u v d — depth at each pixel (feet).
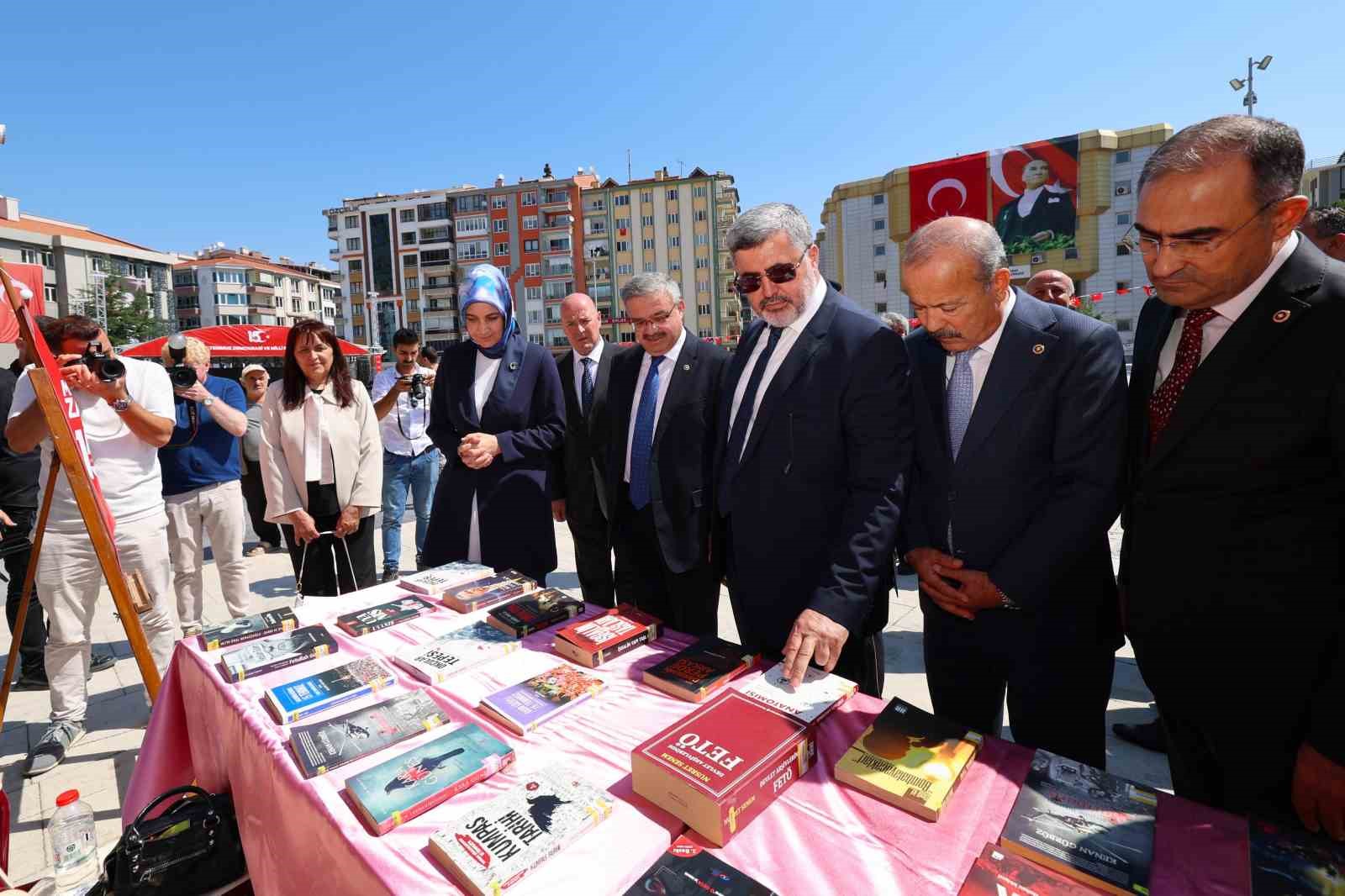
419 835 3.14
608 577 10.25
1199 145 3.60
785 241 5.38
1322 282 3.82
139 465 9.04
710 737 3.52
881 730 3.72
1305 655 3.98
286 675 4.97
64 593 8.53
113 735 9.10
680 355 8.00
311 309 258.98
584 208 190.49
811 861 2.89
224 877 4.68
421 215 197.67
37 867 6.52
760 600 5.88
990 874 2.72
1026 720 5.14
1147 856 2.82
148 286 173.37
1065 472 4.82
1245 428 3.98
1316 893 2.59
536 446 8.53
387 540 16.08
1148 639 4.56
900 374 5.29
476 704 4.42
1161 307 4.75
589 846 2.98
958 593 5.12
